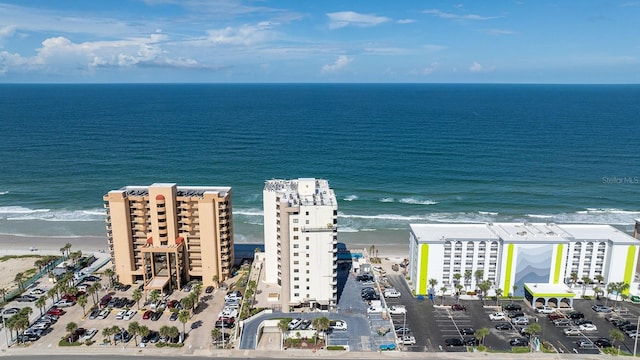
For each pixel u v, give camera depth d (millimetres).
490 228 142250
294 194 126062
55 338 110188
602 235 136750
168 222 134625
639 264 151625
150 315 120625
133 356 102875
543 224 146750
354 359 102625
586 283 132750
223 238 137750
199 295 132750
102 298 129250
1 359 101062
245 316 117750
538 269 132625
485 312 125438
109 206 133000
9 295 131625
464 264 135125
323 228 117875
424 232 138875
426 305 129000
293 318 117188
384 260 160375
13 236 182625
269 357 102812
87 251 168375
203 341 109438
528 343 109250
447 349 107250
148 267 137625
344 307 124750
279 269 132000
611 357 104188
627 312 124875
